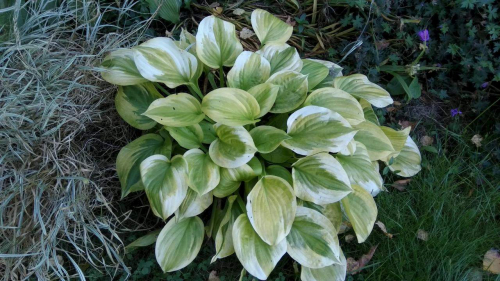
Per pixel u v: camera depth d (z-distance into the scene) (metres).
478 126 0.99
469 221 0.87
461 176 0.94
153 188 0.69
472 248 0.84
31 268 0.69
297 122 0.73
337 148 0.71
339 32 1.00
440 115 1.00
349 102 0.76
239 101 0.71
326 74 0.81
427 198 0.89
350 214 0.74
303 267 0.74
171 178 0.69
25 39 0.79
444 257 0.83
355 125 0.83
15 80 0.72
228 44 0.80
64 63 0.75
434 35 1.01
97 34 0.90
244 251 0.69
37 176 0.72
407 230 0.85
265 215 0.69
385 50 0.99
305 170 0.73
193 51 0.84
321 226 0.72
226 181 0.73
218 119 0.70
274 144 0.71
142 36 0.87
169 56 0.75
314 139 0.72
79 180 0.74
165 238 0.73
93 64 0.78
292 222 0.70
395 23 0.99
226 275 0.80
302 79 0.75
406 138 0.86
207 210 0.84
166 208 0.68
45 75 0.75
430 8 0.99
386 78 1.01
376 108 0.97
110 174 0.81
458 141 0.96
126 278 0.75
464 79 0.99
